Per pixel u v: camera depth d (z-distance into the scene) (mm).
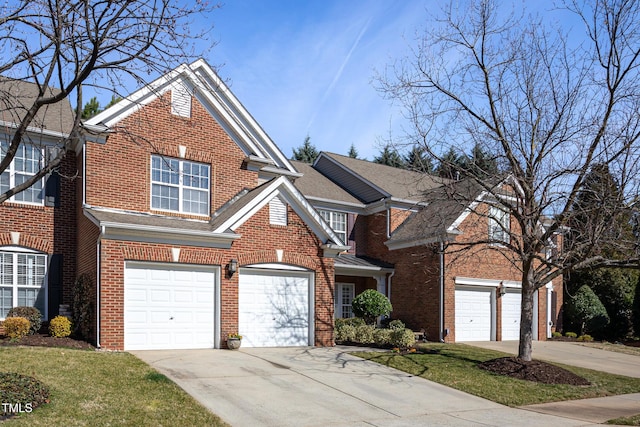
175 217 17641
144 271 15586
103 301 14641
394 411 11203
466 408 11922
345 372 14258
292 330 18062
